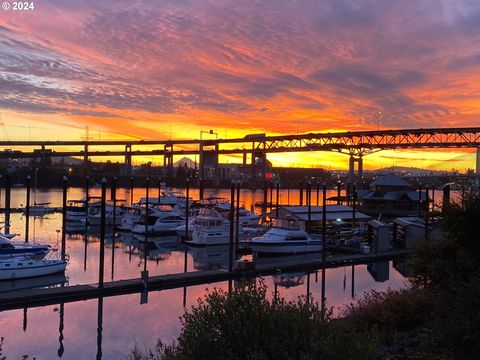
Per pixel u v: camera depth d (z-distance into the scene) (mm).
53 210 93500
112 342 22125
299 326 8641
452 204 15961
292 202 168875
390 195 106312
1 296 28016
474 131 179000
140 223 66812
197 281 34969
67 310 27406
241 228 58719
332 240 56594
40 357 20234
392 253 47906
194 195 194375
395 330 15375
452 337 10297
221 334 8734
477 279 11195
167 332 23594
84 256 46781
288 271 40375
